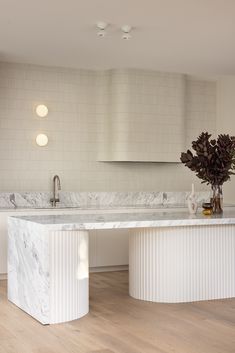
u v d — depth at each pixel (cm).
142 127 705
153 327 422
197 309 479
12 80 677
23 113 682
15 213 624
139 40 566
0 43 579
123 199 725
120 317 451
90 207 689
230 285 530
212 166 544
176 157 726
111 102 704
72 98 706
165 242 503
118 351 364
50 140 696
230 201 770
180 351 364
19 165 681
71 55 632
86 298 462
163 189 752
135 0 447
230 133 759
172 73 724
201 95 779
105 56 636
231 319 445
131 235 525
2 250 618
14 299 496
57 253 435
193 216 519
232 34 544
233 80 754
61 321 436
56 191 696
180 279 505
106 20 498
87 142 713
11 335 401
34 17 490
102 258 667
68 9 469
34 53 623
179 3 455
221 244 523
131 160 698
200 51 611
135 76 702
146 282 510
